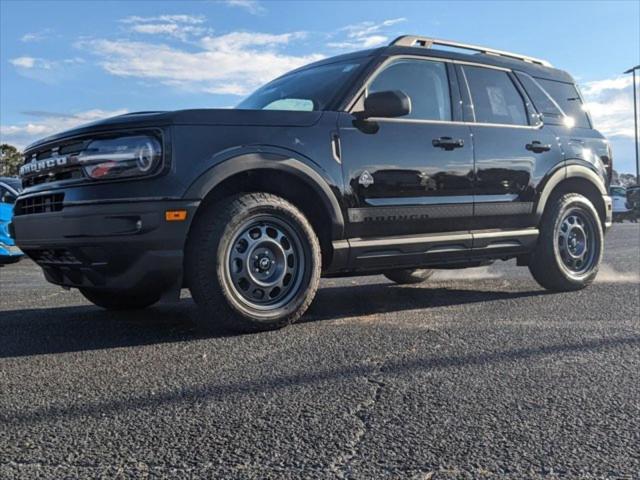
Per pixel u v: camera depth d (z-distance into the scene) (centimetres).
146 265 350
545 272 540
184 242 354
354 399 261
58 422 239
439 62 488
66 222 357
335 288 613
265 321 381
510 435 223
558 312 452
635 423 234
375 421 237
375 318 435
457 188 466
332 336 375
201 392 272
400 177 434
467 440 219
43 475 195
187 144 359
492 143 490
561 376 291
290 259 393
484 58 525
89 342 370
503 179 495
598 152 580
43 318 459
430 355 329
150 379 292
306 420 238
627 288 570
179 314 466
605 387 275
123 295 470
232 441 219
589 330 387
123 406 255
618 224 2669
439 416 241
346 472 195
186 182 354
